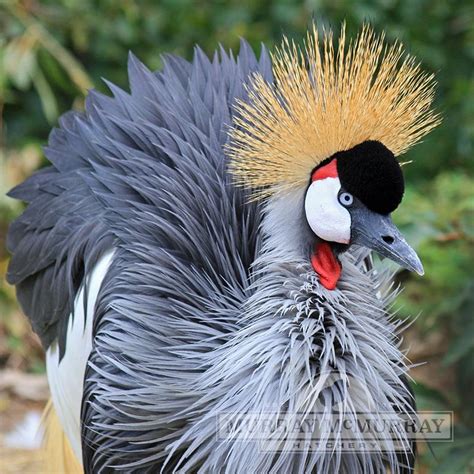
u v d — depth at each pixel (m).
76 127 5.36
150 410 4.43
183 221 4.64
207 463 4.37
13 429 7.45
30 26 9.37
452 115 8.74
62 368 5.14
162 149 4.85
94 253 4.80
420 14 9.06
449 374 7.08
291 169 4.39
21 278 5.38
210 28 9.47
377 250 4.26
